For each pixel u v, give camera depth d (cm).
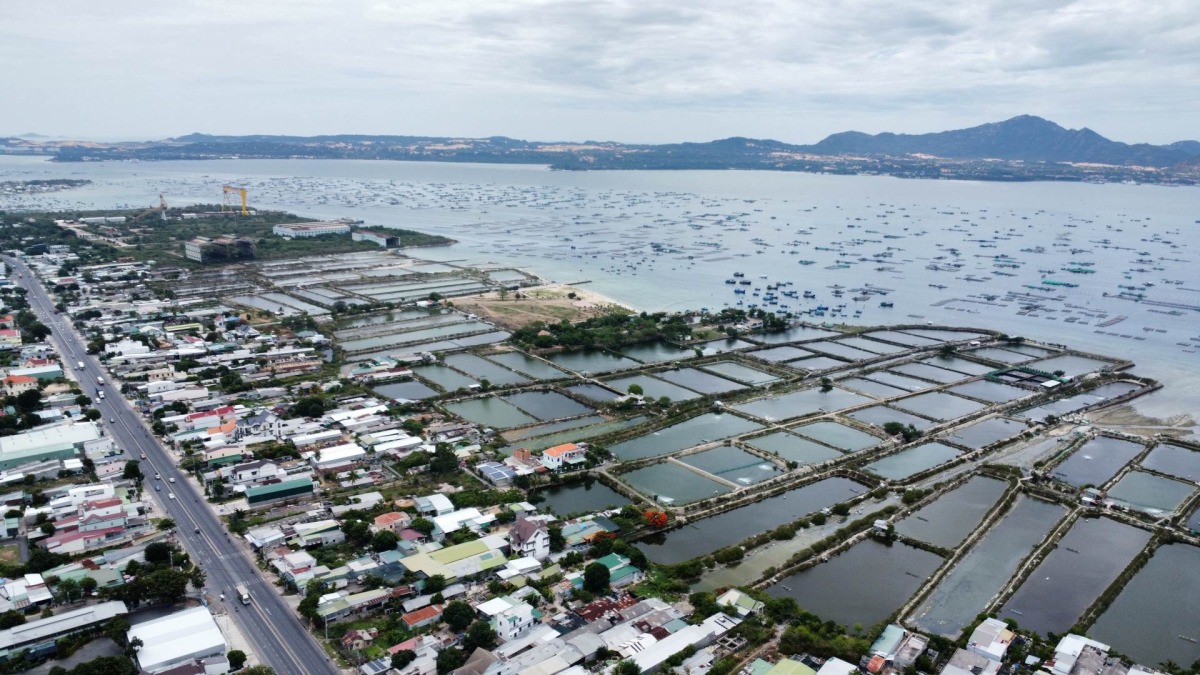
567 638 9769
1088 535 13662
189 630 9769
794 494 15125
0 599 10350
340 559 11844
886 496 15025
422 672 9238
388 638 9856
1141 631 10781
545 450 15788
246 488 13962
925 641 9994
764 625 10425
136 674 8894
